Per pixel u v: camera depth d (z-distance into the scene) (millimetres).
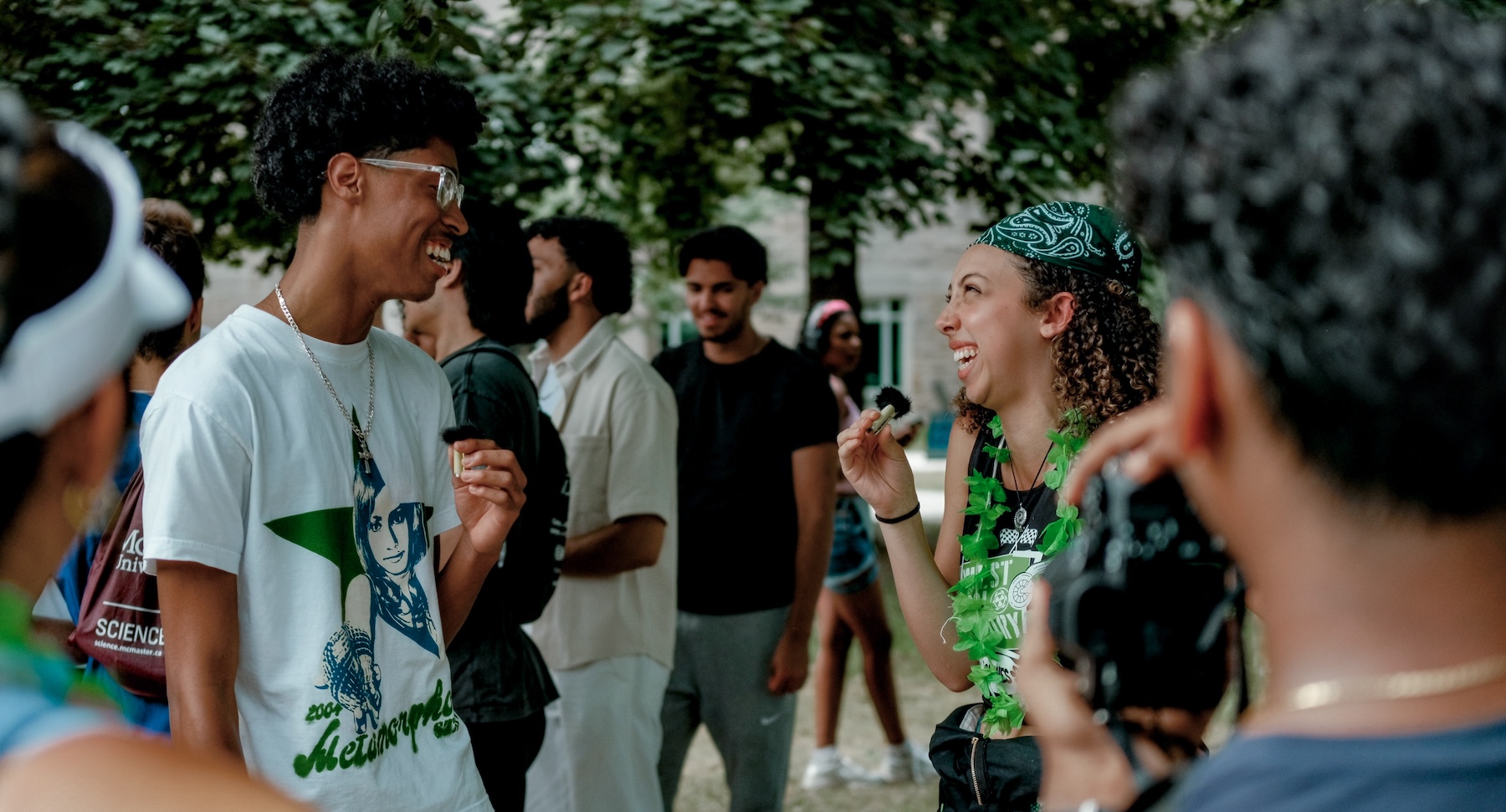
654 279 11391
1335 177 554
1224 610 848
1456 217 536
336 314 1795
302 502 1694
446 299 2633
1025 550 1862
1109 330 1853
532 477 2486
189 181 4480
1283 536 606
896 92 5824
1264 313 569
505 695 2393
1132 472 689
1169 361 632
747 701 3459
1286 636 623
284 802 591
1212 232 590
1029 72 6391
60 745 578
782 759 3520
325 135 1753
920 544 2010
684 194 6473
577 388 3133
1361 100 563
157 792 568
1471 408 541
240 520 1635
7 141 606
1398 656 587
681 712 3514
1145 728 854
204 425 1602
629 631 3096
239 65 4184
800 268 15578
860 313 6805
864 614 4414
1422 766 561
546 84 5656
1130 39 6766
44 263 597
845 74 5570
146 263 669
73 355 607
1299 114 576
